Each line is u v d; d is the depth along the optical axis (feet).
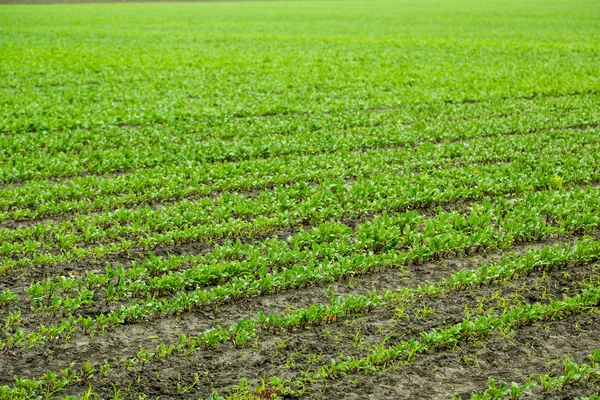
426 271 31.12
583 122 58.08
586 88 74.28
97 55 99.91
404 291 28.25
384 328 26.37
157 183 40.19
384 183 40.65
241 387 22.39
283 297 28.53
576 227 35.58
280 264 30.78
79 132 51.57
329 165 44.04
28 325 25.82
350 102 65.46
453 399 22.20
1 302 27.07
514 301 28.43
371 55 103.09
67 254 31.04
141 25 155.43
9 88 71.87
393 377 23.39
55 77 78.74
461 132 53.88
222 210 35.65
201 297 27.48
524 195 39.93
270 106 62.39
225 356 24.34
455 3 239.30
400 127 55.31
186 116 58.29
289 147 48.55
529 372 23.90
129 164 44.09
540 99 69.26
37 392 22.07
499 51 109.40
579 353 25.08
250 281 28.58
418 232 34.88
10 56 96.12
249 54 102.99
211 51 106.73
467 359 24.47
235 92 70.08
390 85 75.31
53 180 41.75
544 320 27.22
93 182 39.55
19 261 30.27
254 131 53.62
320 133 52.85
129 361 23.67
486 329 25.80
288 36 132.05
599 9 206.80
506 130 55.26
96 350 24.53
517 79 81.05
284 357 24.38
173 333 25.77
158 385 22.72
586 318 27.48
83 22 161.38
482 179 41.09
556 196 38.24
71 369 23.38
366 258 30.60
